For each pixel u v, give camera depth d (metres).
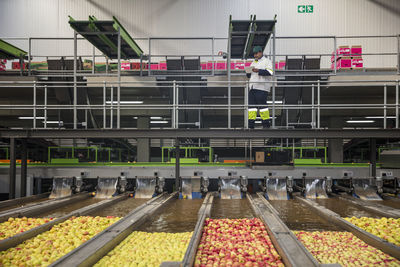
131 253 4.75
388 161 11.90
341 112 13.20
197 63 12.42
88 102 12.96
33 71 12.48
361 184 10.77
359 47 12.28
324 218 7.41
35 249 4.94
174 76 12.02
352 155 16.16
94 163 11.66
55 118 17.20
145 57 12.73
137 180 11.16
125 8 21.09
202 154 14.57
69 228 6.26
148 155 13.40
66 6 21.06
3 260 4.38
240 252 4.98
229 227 6.50
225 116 15.64
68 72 12.33
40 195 10.29
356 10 20.45
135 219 6.49
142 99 13.51
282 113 12.99
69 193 10.74
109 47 11.86
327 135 9.05
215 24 21.00
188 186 11.09
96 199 10.37
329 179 10.78
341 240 5.54
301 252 4.37
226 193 10.88
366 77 11.40
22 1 21.06
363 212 8.11
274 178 10.98
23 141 10.09
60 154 15.05
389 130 8.93
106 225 6.69
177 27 21.09
